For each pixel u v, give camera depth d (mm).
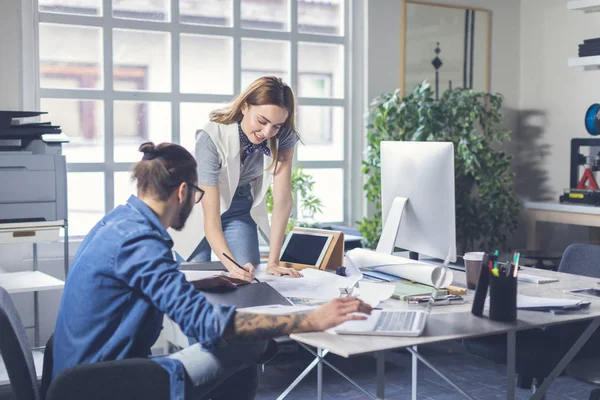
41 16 3941
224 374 1849
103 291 1736
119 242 1724
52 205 3150
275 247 2643
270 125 2482
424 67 5027
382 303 2064
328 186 4832
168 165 1823
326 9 4754
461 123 4625
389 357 4031
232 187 2648
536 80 5316
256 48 4543
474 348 2576
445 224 2340
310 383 3574
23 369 1735
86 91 4090
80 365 1646
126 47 4176
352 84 4848
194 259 2832
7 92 3822
